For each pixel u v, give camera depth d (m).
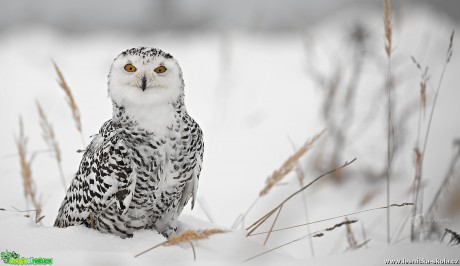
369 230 6.77
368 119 10.28
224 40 14.95
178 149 5.64
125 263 4.40
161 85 5.44
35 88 16.31
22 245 5.03
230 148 11.12
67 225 5.95
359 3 21.47
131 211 5.72
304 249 6.52
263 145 11.09
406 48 14.47
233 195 8.68
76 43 25.23
